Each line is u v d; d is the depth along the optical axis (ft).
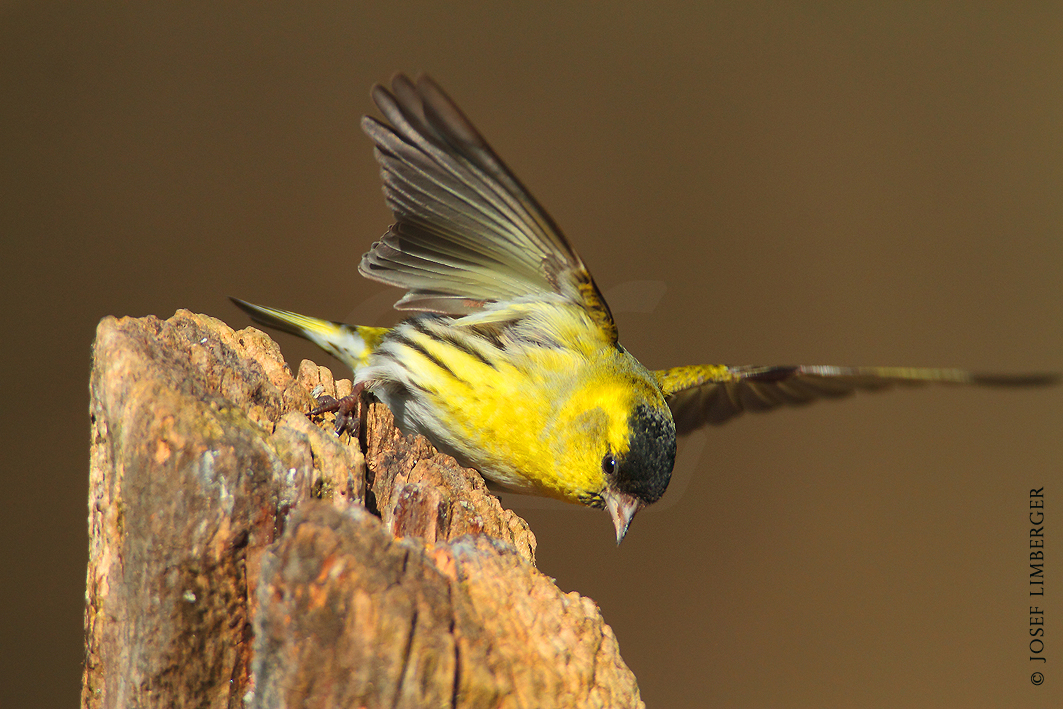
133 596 8.87
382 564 8.84
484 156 8.98
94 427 8.93
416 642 8.63
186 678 8.87
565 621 8.89
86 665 8.92
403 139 9.01
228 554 8.87
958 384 9.28
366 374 9.14
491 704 8.85
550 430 9.14
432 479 9.00
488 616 8.87
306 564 8.63
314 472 8.89
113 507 8.89
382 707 8.56
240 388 8.92
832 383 9.36
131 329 8.92
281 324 9.20
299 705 8.55
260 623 8.84
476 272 9.08
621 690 8.88
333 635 8.55
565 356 9.14
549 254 9.06
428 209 9.04
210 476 8.87
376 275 9.07
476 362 9.14
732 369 9.35
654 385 9.21
